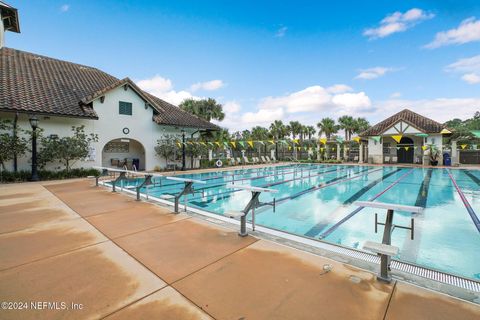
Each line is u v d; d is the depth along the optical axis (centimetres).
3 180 978
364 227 509
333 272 255
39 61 1500
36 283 236
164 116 1633
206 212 514
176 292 222
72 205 571
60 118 1186
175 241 347
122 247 326
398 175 1435
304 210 654
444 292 218
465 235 453
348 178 1326
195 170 1627
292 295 215
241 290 224
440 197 814
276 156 2783
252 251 312
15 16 1503
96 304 203
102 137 1339
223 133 2738
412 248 395
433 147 2012
